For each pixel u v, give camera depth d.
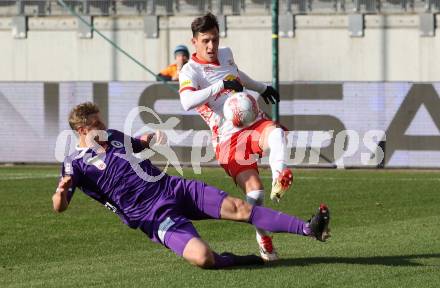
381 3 60.84
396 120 47.16
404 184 38.59
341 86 47.62
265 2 61.84
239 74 22.44
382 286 17.38
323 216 18.61
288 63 61.84
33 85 49.88
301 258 20.77
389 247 22.31
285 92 48.28
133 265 20.38
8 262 21.33
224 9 62.47
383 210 30.31
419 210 30.31
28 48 64.75
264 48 62.00
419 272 18.78
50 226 27.06
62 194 18.61
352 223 27.31
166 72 48.94
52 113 49.75
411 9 60.56
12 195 34.94
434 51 60.25
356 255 21.17
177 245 18.97
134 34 63.47
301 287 17.33
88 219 28.53
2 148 50.41
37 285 18.05
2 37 64.88
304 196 34.38
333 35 61.25
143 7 63.75
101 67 63.88
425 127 46.88
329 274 18.59
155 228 19.17
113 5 63.91
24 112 50.00
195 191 19.47
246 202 19.66
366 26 60.84
